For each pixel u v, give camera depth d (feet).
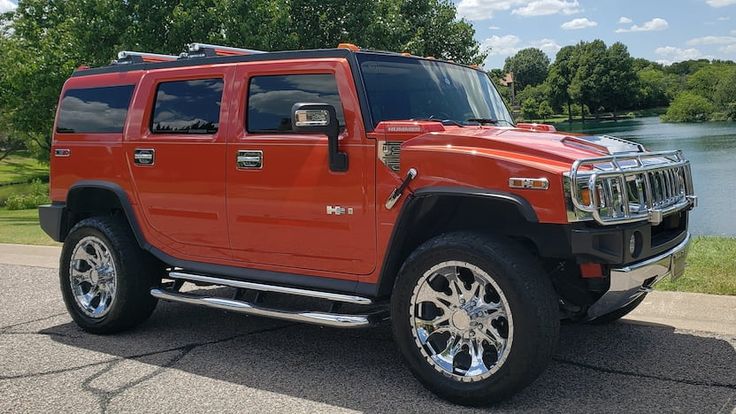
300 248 14.37
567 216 11.14
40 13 77.20
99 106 17.97
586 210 11.15
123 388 13.50
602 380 13.12
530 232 12.20
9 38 84.84
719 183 71.56
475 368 11.97
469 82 16.67
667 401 12.03
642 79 290.15
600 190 11.39
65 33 69.21
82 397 13.03
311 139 13.93
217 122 15.52
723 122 220.43
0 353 15.97
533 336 11.32
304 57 14.48
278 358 15.20
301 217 14.17
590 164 11.64
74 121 18.40
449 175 12.16
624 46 290.56
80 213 18.81
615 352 14.66
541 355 11.42
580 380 13.15
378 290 13.38
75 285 17.83
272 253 14.92
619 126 209.77
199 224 15.96
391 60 14.70
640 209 12.23
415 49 59.88
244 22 52.90
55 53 68.64
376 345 16.06
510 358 11.45
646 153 13.53
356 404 12.38
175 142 16.14
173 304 20.76
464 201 12.52
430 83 15.21
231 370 14.46
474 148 12.17
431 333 12.58
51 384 13.79
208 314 19.42
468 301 12.09
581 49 292.81
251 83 15.16
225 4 53.26
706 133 157.17
